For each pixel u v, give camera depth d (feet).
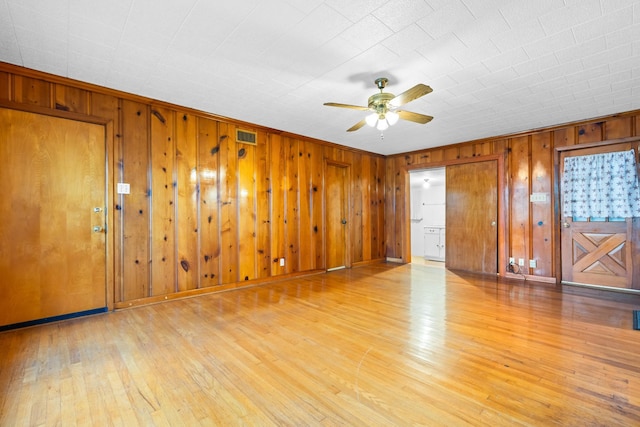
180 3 6.15
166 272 11.58
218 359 6.93
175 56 8.23
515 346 7.58
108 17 6.59
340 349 7.44
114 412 5.10
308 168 16.76
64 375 6.22
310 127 14.66
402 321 9.36
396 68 8.82
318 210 17.25
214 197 12.96
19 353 7.19
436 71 8.98
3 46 7.72
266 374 6.30
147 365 6.64
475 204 17.26
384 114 9.24
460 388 5.79
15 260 8.82
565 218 14.30
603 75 9.19
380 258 21.24
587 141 13.53
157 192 11.41
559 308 10.62
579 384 5.90
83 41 7.50
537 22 6.71
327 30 7.04
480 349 7.43
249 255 14.12
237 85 10.03
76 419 4.92
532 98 10.98
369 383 5.97
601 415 4.99
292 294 12.59
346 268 18.75
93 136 10.11
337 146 18.25
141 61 8.49
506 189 16.02
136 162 10.94
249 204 14.15
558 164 14.43
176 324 9.11
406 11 6.35
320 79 9.57
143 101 11.05
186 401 5.41
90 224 10.02
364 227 20.12
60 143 9.53
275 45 7.68
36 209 9.14
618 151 12.94
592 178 13.56
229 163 13.48
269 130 14.88
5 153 8.70
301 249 16.31
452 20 6.64
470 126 14.39
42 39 7.41
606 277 13.29
